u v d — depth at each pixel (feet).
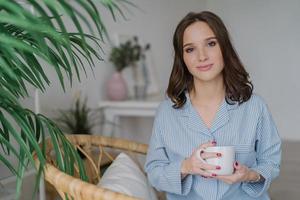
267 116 3.96
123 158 4.68
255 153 3.95
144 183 4.36
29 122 2.91
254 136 3.87
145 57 11.15
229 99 3.93
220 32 3.73
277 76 14.42
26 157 2.83
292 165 11.00
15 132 2.62
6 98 2.53
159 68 12.20
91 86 8.83
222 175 3.31
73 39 2.95
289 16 13.96
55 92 7.38
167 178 3.73
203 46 3.72
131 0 10.41
